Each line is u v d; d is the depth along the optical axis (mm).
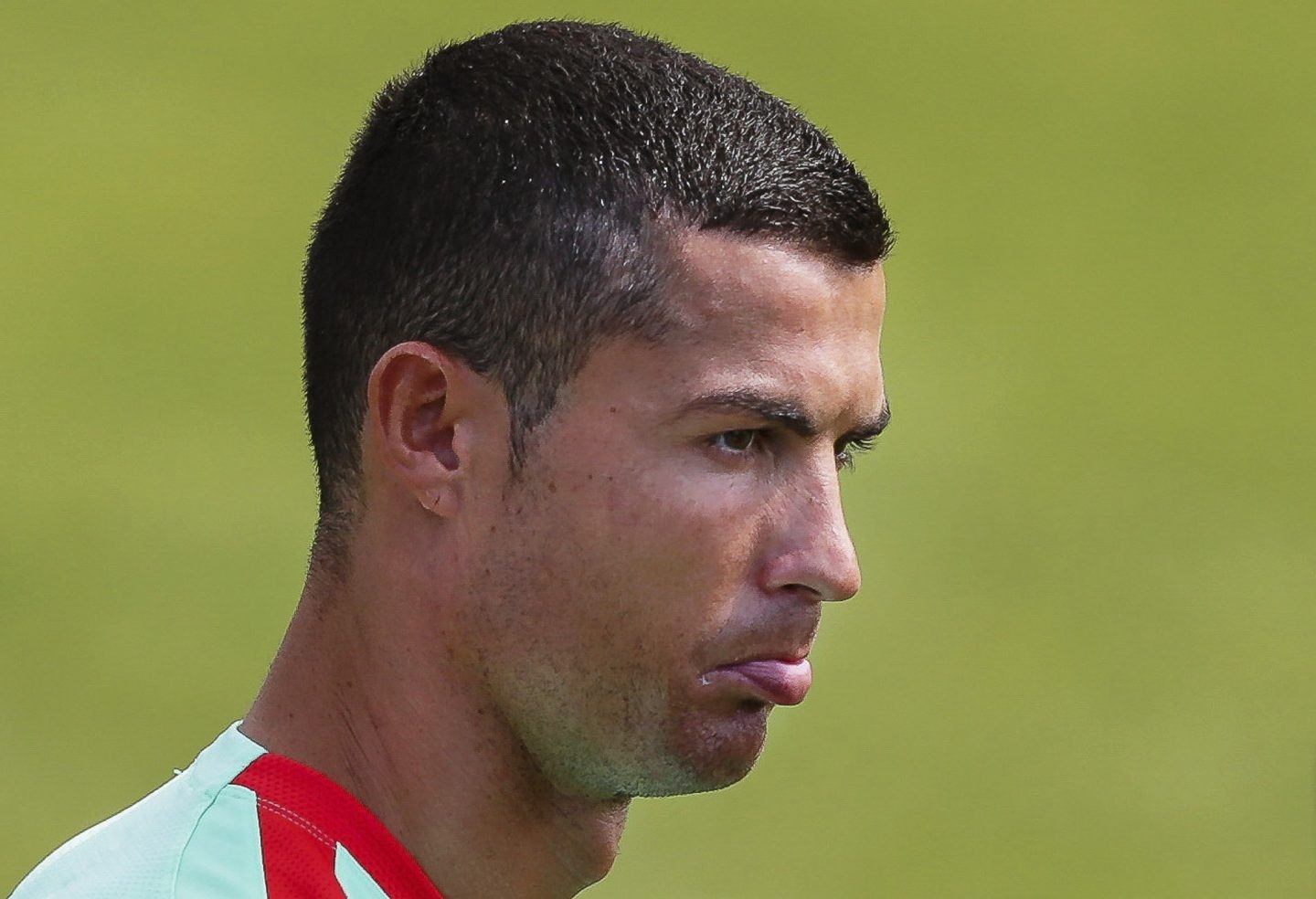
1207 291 47562
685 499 9008
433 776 9438
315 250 10023
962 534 40281
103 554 38875
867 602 38719
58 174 49531
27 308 45438
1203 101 53938
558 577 9102
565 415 9062
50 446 41531
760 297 9047
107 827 9617
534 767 9508
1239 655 37969
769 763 35094
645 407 9000
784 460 9203
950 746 35719
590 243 9055
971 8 57625
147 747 34438
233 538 39156
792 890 32156
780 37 56156
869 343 9430
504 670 9242
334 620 9602
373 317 9531
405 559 9391
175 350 44312
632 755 9242
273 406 42844
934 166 51375
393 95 10266
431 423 9289
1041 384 44250
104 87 52438
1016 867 33375
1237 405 44156
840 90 54031
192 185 49188
